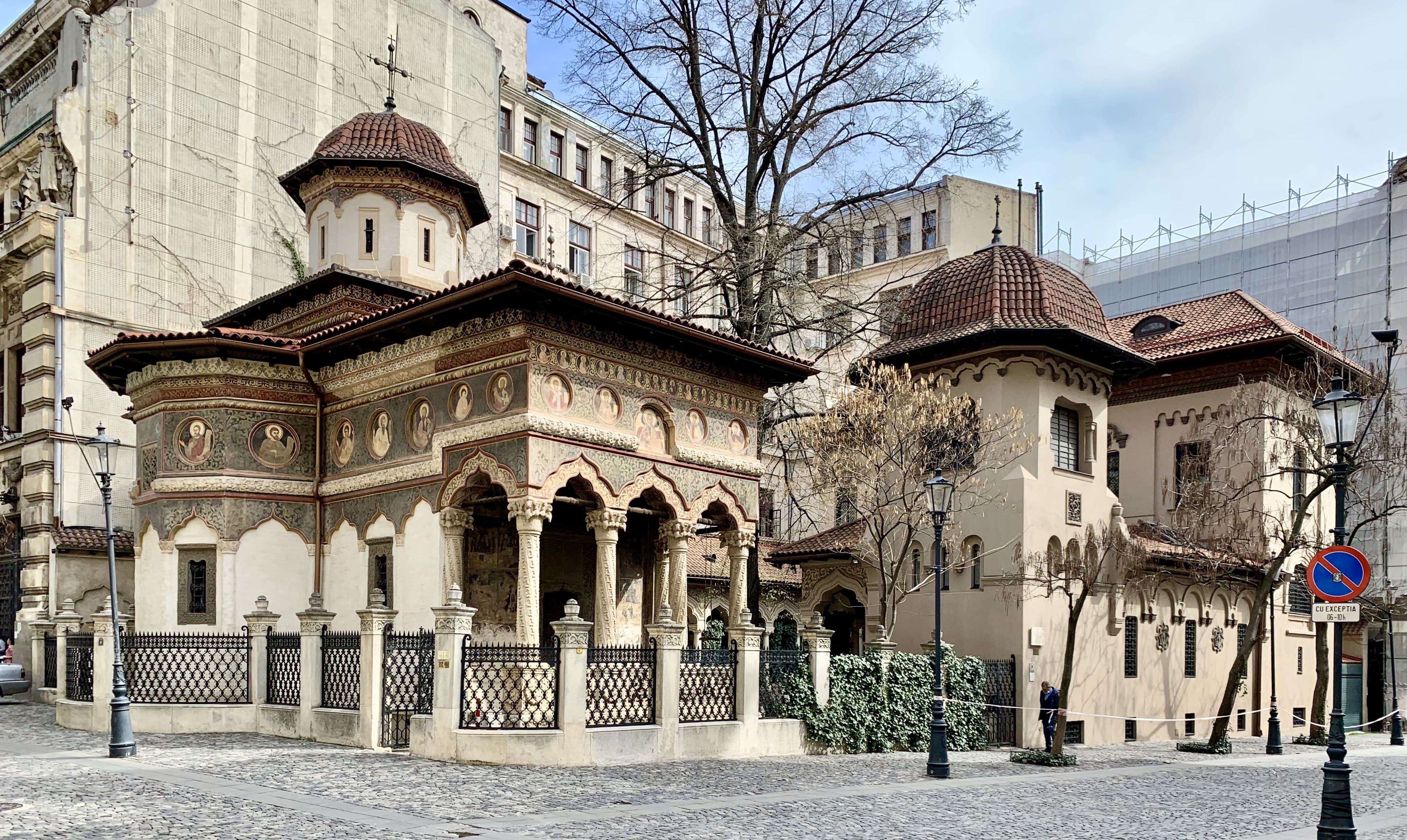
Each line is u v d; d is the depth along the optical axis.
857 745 21.77
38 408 31.61
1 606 33.16
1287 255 49.38
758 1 31.23
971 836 12.39
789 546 33.59
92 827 11.16
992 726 25.83
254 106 37.25
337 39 40.12
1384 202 46.53
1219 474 34.59
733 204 31.95
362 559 22.39
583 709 16.81
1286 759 25.83
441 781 14.55
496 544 22.77
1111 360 29.98
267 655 20.47
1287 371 33.56
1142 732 30.36
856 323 36.53
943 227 56.03
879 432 25.09
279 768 15.55
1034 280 29.22
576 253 53.88
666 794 14.42
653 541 25.34
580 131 54.84
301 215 38.25
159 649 20.61
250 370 23.16
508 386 19.59
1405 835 13.87
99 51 33.38
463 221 29.45
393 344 21.84
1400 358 44.91
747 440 24.08
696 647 29.30
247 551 22.67
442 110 44.00
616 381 21.02
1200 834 13.37
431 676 17.31
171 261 34.47
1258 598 28.09
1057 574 27.28
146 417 24.09
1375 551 44.84
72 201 32.44
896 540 29.77
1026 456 27.84
